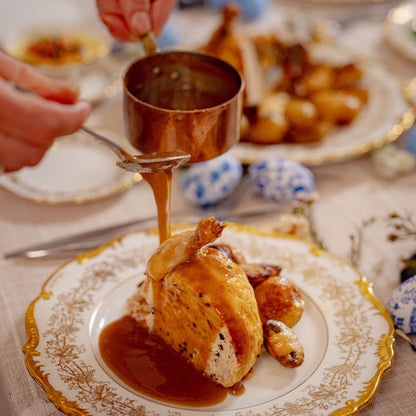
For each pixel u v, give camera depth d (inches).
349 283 26.5
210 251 24.3
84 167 31.9
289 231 29.0
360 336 24.7
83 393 22.9
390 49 41.4
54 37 38.1
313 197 29.5
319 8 45.3
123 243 27.9
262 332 23.9
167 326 24.8
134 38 28.3
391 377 24.2
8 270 27.6
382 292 27.2
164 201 24.4
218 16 44.0
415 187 32.3
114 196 31.4
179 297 23.9
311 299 26.1
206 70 26.4
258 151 32.6
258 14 42.9
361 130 34.3
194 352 24.2
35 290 26.9
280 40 36.2
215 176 30.0
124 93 24.9
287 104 33.9
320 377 23.6
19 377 24.1
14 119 22.3
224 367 23.5
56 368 23.5
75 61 36.6
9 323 25.7
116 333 25.3
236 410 22.9
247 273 25.1
